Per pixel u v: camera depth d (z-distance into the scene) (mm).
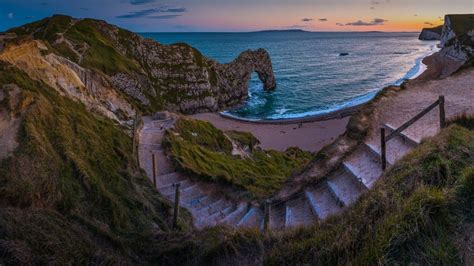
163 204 18922
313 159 20438
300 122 68875
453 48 141250
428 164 9227
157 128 36344
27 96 18609
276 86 116688
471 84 26094
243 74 102750
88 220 13016
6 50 25406
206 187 24234
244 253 10805
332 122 66938
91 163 17891
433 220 6824
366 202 8883
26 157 14070
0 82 19359
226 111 91125
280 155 45969
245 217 18875
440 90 25453
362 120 20969
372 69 148000
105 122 26844
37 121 17438
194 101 86562
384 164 14875
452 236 6488
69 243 10523
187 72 88312
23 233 9812
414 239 6566
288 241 10000
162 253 12352
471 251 6094
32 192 12641
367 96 94562
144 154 28094
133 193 18203
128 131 30875
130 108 42812
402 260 6344
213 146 38344
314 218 15516
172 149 28953
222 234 12336
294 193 18609
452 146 9836
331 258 7598
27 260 8961
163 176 24906
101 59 68938
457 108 20188
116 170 19609
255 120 75562
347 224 8477
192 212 20312
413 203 7262
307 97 99125
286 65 168625
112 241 12234
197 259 11492
